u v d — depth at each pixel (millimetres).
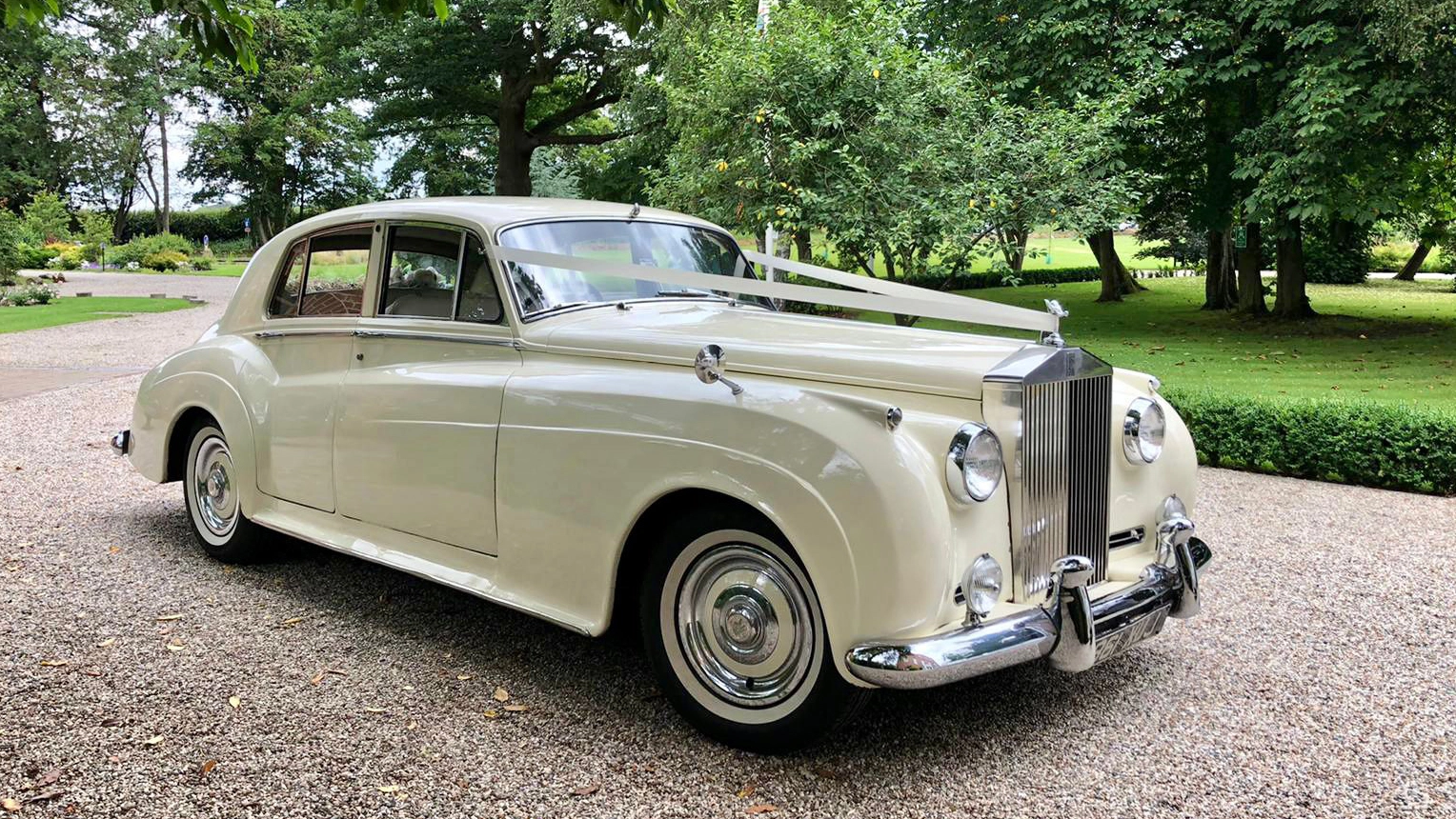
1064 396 2992
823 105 8672
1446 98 12953
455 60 30609
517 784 2809
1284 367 12430
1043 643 2742
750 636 2947
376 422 3873
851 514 2611
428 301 3877
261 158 47094
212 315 20406
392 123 35594
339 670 3600
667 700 3336
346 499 4062
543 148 40281
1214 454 7586
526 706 3322
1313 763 3002
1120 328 17828
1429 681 3629
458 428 3557
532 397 3342
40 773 2828
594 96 33562
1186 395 7785
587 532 3168
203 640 3887
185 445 5059
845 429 2684
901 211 8703
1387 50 12031
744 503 2863
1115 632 3000
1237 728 3234
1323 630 4152
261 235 53344
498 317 3645
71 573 4711
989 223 9141
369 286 4078
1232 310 21219
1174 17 13711
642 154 24047
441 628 4059
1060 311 3053
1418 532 5680
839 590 2629
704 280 3359
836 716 2809
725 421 2857
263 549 4805
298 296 4430
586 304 3783
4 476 6738
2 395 10039
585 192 30047
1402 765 2994
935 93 9125
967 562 2732
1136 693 3504
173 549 5133
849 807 2703
